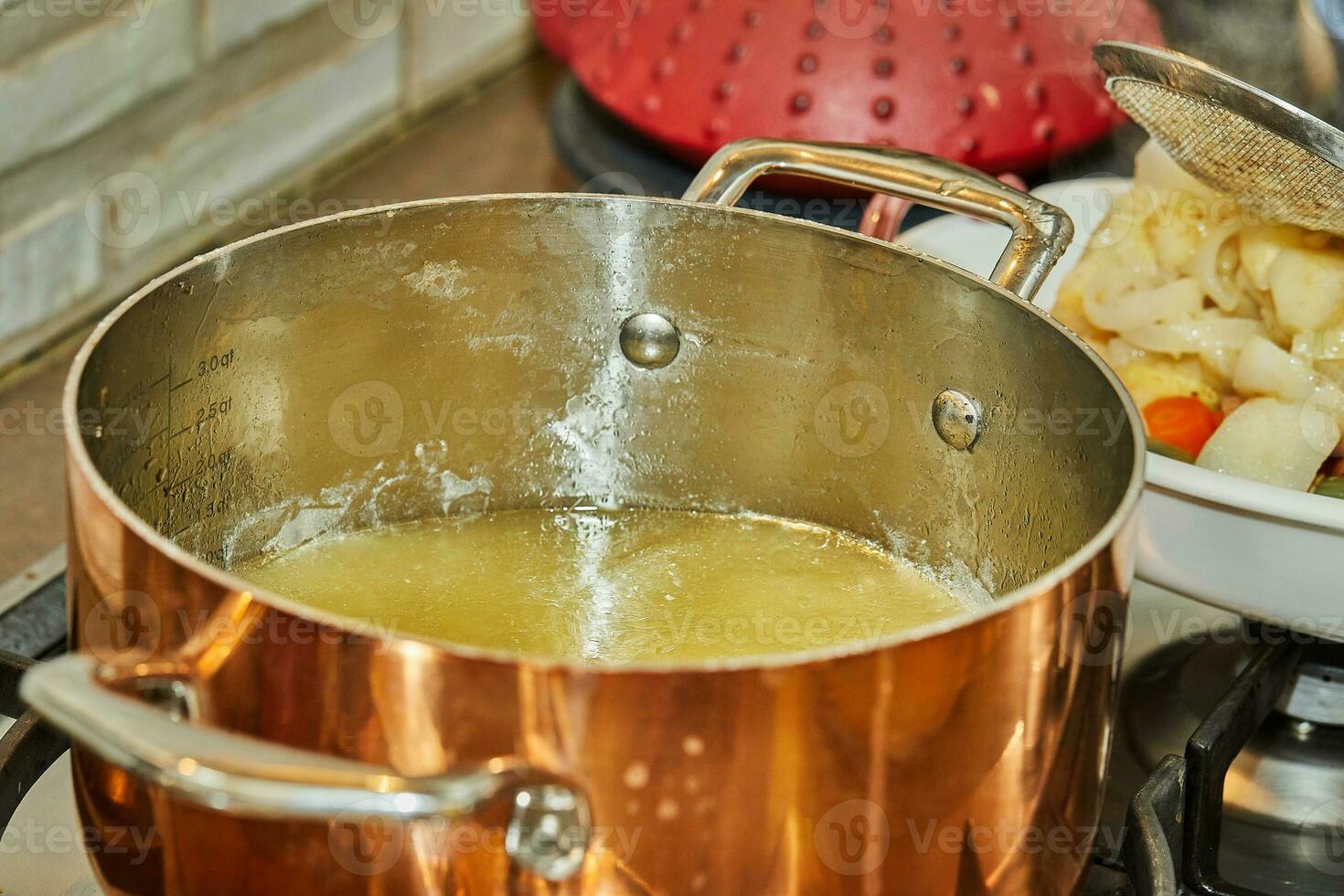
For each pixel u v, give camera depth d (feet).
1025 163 2.36
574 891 1.46
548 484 2.06
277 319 1.85
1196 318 2.07
